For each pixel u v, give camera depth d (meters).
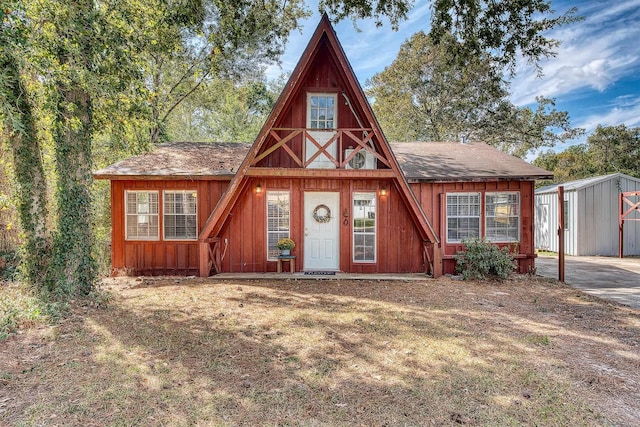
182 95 16.64
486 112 19.72
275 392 3.15
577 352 4.12
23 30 4.60
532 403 2.99
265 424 2.67
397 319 5.36
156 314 5.53
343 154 9.30
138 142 8.21
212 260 8.80
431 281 8.23
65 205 6.29
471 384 3.31
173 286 7.61
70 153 6.37
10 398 3.00
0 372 3.43
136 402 2.96
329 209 9.34
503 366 3.72
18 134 6.03
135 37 6.44
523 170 9.09
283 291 7.19
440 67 18.53
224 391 3.16
